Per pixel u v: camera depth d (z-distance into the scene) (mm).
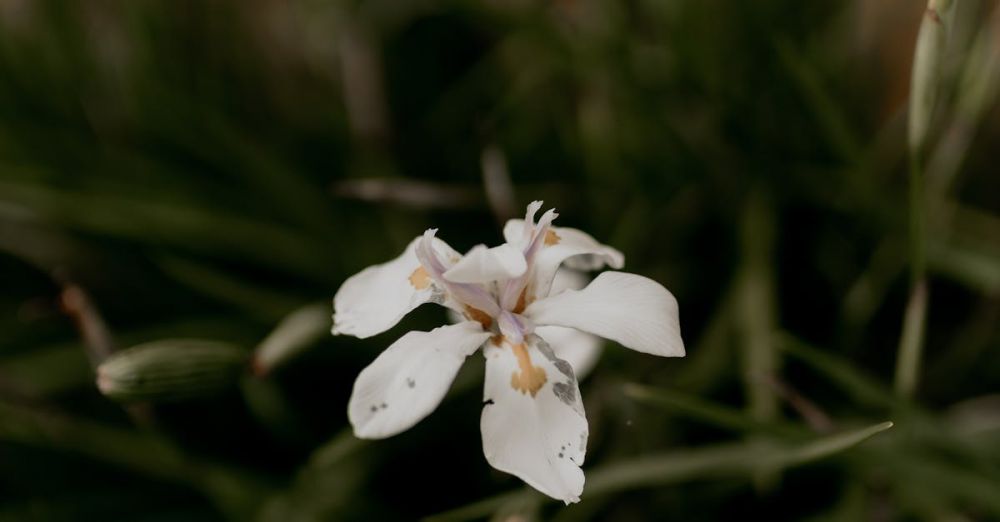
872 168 472
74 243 464
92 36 516
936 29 328
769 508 421
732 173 481
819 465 396
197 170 501
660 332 311
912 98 338
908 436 377
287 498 414
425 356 312
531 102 521
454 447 433
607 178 475
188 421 433
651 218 466
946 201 456
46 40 502
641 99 469
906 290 465
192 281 435
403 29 564
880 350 460
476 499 425
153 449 417
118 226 443
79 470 436
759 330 418
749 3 469
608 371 407
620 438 414
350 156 518
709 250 483
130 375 343
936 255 440
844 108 497
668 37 469
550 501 387
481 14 477
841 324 452
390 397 307
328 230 480
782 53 424
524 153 508
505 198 438
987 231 467
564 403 311
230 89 541
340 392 444
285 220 481
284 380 440
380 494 427
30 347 443
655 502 417
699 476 391
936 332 466
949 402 448
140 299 467
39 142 476
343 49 500
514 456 306
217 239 451
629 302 316
